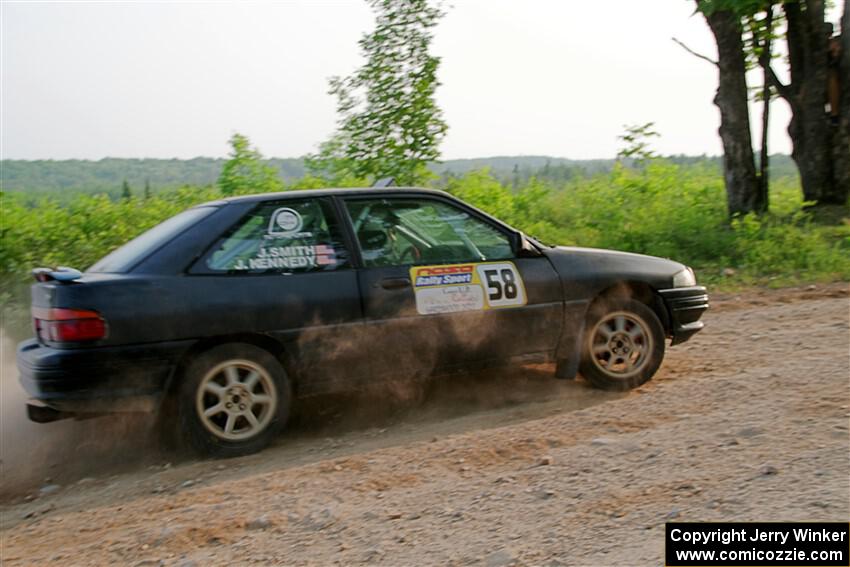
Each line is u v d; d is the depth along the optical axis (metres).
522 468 4.53
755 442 4.27
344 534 3.93
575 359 6.16
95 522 4.53
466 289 5.86
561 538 3.53
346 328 5.53
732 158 14.27
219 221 5.46
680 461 4.18
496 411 6.05
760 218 13.85
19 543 4.36
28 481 5.44
